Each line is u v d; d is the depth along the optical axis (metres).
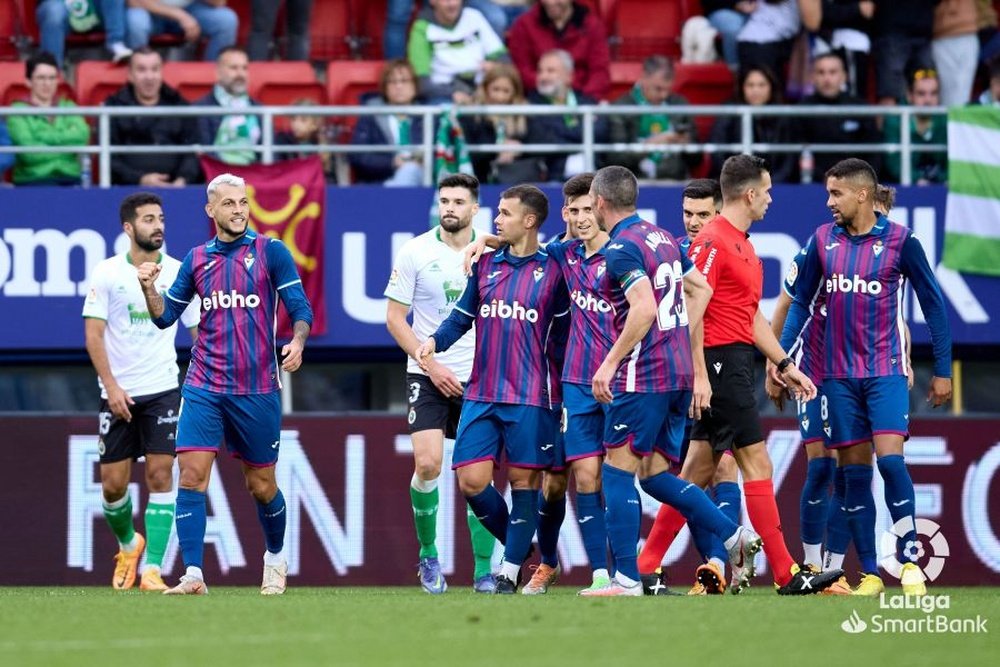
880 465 30.06
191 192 44.28
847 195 30.19
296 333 30.94
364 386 46.28
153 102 46.66
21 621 23.64
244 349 30.80
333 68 52.34
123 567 38.53
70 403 46.09
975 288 45.12
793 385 30.39
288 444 41.34
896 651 19.62
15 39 53.94
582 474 30.06
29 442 41.31
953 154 45.38
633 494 28.69
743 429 30.19
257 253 30.94
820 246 30.70
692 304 29.17
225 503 41.00
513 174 46.03
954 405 46.81
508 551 30.92
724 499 32.53
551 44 49.91
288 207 44.19
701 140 50.88
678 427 28.64
